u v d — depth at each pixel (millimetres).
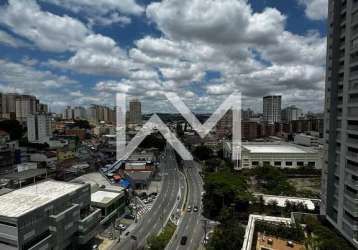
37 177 133625
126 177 141625
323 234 56250
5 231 55969
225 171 138125
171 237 80375
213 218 95625
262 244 55250
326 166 65125
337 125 61656
